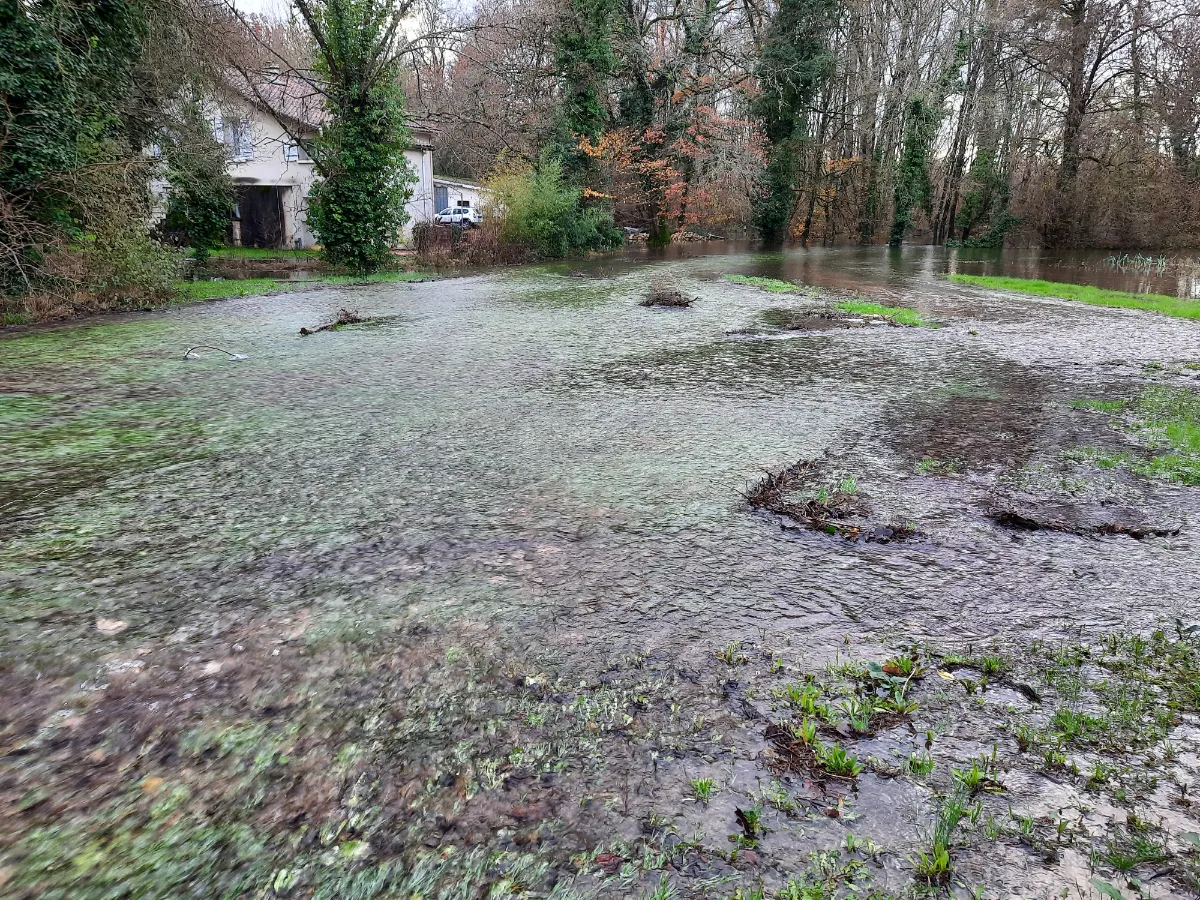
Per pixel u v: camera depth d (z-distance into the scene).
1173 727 2.35
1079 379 7.68
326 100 20.28
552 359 8.59
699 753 2.21
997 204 37.47
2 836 1.86
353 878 1.75
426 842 1.87
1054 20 31.61
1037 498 4.38
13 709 2.39
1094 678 2.62
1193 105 29.47
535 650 2.76
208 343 9.60
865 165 42.50
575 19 26.22
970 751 2.23
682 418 6.09
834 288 17.02
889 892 1.72
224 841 1.86
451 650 2.76
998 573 3.43
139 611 3.04
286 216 30.66
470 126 29.14
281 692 2.50
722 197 35.81
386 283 18.16
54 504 4.24
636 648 2.78
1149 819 1.96
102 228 12.97
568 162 28.14
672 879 1.76
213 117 24.80
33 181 12.03
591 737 2.28
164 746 2.22
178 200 21.70
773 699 2.48
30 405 6.44
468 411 6.29
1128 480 4.69
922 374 7.89
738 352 9.08
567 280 18.84
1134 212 31.66
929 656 2.75
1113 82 32.75
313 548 3.66
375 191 20.41
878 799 2.03
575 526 3.94
